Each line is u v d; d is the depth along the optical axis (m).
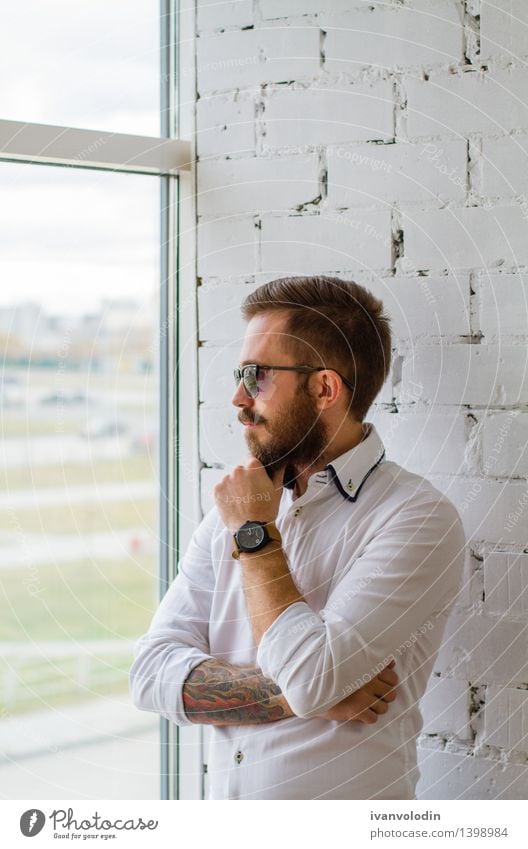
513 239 1.36
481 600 1.41
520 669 1.39
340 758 1.28
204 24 1.60
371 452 1.37
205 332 1.64
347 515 1.35
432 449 1.44
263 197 1.56
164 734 1.75
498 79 1.36
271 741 1.31
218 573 1.43
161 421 1.71
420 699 1.41
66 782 1.71
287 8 1.52
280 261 1.55
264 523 1.29
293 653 1.22
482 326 1.39
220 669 1.33
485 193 1.38
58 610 1.67
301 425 1.37
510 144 1.36
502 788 1.41
